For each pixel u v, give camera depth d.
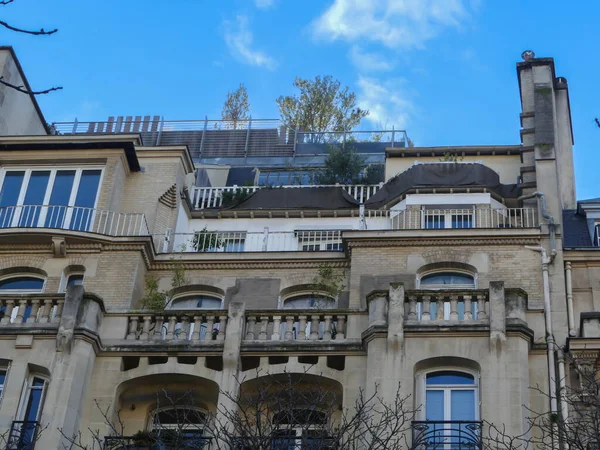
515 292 28.92
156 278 33.47
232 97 63.69
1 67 39.06
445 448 26.41
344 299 32.50
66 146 35.84
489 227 33.03
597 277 31.92
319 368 28.89
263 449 25.11
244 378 28.84
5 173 35.88
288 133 49.97
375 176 41.81
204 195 38.62
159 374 29.30
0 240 33.47
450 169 36.97
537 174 34.88
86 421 28.61
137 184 36.25
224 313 30.20
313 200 37.25
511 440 24.83
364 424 26.56
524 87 38.16
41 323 29.69
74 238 33.19
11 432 27.61
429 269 32.25
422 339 28.36
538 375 28.38
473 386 27.75
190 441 27.22
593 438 25.05
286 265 33.53
